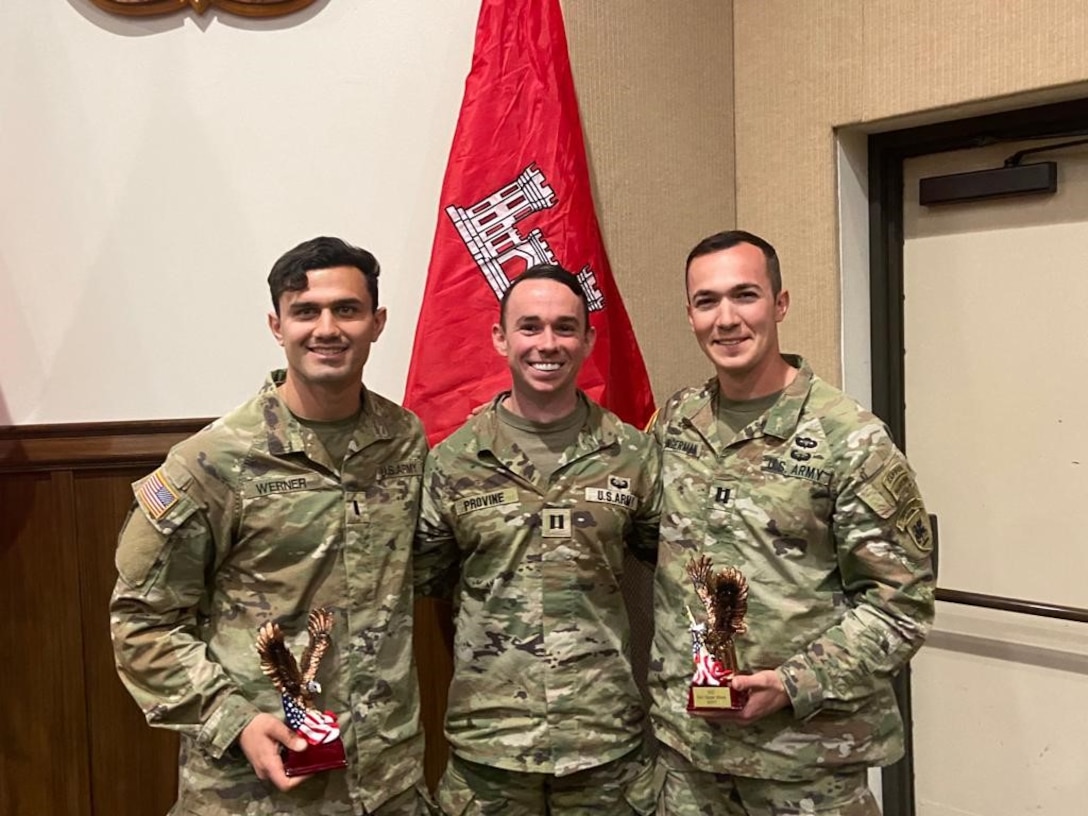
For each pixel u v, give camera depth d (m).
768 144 2.13
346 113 1.85
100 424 1.71
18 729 1.70
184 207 1.77
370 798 1.34
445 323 1.77
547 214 1.80
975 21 1.79
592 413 1.52
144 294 1.75
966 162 1.97
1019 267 1.91
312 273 1.29
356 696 1.34
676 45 2.10
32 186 1.69
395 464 1.42
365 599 1.35
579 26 1.96
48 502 1.70
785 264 2.12
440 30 1.91
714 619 1.32
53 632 1.71
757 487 1.38
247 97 1.79
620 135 2.02
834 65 2.00
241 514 1.31
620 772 1.48
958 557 2.04
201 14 1.75
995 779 2.01
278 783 1.21
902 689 2.13
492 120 1.79
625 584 1.89
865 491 1.33
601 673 1.46
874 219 2.09
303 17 1.81
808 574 1.37
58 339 1.72
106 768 1.75
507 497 1.45
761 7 2.12
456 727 1.49
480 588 1.47
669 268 2.12
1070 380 1.86
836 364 2.05
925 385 2.07
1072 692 1.89
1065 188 1.84
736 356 1.39
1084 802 1.89
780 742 1.35
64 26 1.69
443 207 1.79
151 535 1.28
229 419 1.34
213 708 1.26
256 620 1.32
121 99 1.72
